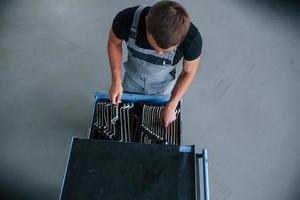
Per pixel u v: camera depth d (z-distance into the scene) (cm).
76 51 261
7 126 223
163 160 114
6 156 211
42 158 213
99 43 267
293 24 302
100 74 251
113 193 107
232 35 286
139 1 295
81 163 113
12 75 245
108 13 285
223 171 216
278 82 262
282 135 234
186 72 154
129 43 145
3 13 277
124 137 151
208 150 223
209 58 269
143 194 107
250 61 272
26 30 269
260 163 221
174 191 108
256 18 302
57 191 202
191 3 303
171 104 151
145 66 158
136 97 162
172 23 106
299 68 272
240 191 209
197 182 119
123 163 113
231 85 255
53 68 251
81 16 281
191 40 131
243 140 230
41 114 230
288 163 222
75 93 241
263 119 240
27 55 256
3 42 261
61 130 225
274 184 213
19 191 199
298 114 245
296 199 209
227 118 238
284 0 317
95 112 157
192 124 233
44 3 287
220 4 306
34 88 240
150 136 151
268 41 287
